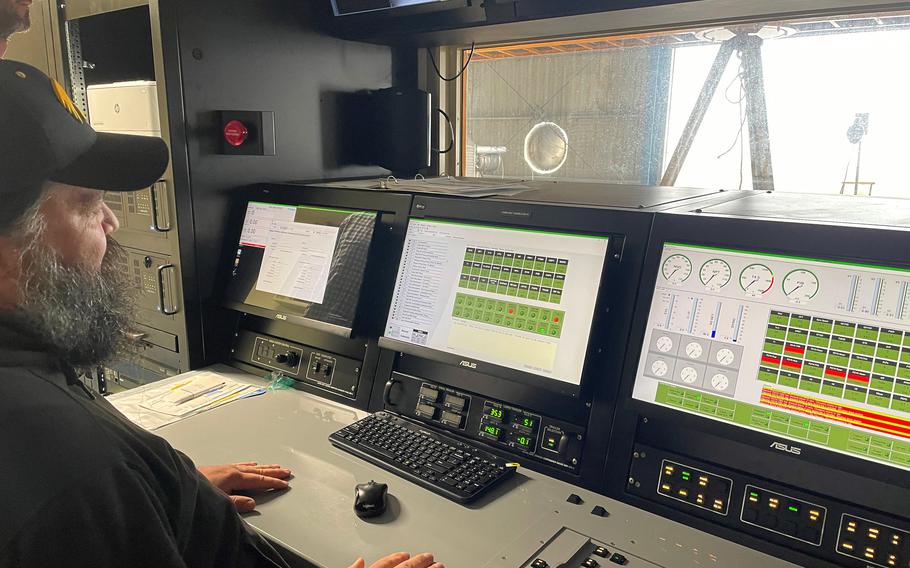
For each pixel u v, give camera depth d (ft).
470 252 4.99
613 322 4.29
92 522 2.17
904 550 3.20
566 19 5.92
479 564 3.39
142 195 6.36
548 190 5.81
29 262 2.33
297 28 6.74
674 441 3.99
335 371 5.63
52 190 2.41
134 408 5.26
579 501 4.03
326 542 3.58
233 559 2.94
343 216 5.78
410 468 4.28
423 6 6.23
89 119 6.67
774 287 3.74
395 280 5.36
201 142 6.15
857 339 3.46
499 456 4.56
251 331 6.40
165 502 2.55
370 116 7.50
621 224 4.35
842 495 3.43
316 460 4.49
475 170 8.54
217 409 5.32
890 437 3.31
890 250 3.41
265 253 6.23
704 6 5.37
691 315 3.99
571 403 4.40
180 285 6.24
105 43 6.80
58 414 2.24
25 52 7.54
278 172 6.84
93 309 2.60
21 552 2.00
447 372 5.01
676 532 3.71
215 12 6.06
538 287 4.59
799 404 3.57
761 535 3.59
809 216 3.95
